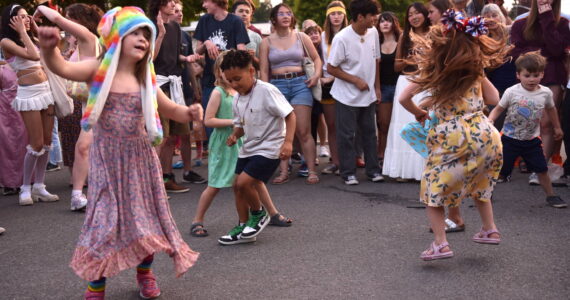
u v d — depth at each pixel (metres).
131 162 3.17
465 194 3.74
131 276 3.74
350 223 4.93
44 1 5.36
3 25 5.91
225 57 4.28
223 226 4.98
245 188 4.35
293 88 6.87
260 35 8.16
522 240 4.29
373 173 6.85
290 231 4.74
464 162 3.68
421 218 5.04
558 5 6.43
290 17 6.91
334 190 6.38
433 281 3.51
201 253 4.21
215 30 6.99
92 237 3.06
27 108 5.88
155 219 3.22
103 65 3.07
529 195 5.80
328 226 4.86
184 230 4.88
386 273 3.67
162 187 3.29
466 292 3.32
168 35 6.47
